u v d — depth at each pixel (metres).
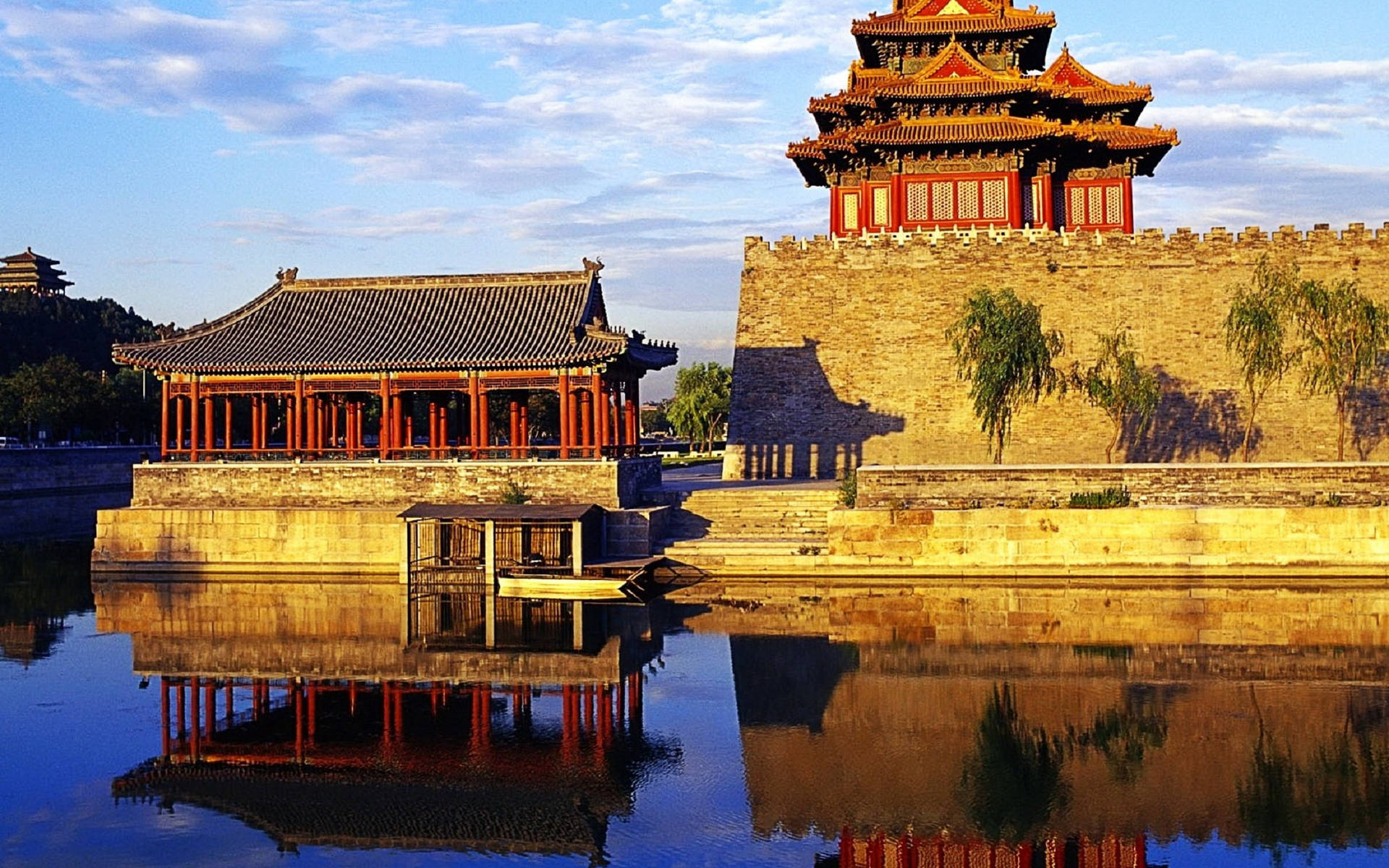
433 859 26.14
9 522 87.38
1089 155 91.19
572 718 36.03
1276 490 55.75
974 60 87.25
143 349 62.53
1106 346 73.50
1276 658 41.38
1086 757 31.92
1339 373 66.31
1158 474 56.59
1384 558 53.44
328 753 33.09
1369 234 78.44
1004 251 81.19
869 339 81.12
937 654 42.72
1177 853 26.11
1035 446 78.19
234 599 54.31
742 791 29.94
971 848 26.48
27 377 118.69
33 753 33.22
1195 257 79.50
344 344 62.75
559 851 26.52
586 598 53.91
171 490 62.41
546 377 61.00
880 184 89.94
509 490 59.78
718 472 92.19
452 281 66.56
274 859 26.20
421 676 41.06
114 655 44.06
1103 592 53.06
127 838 27.39
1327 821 27.53
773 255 82.81
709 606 51.78
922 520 56.47
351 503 61.28
